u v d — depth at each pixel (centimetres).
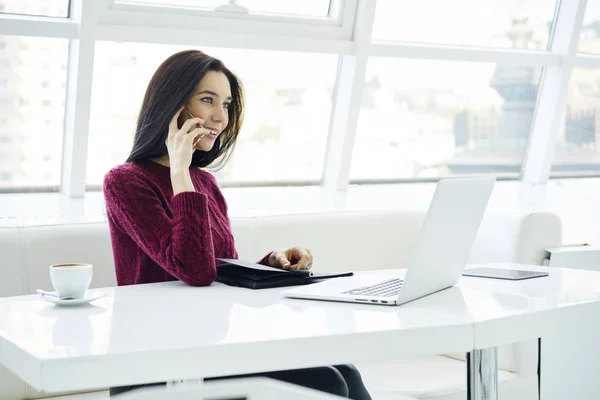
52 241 266
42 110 351
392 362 297
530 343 295
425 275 186
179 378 139
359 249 322
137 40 338
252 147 410
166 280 238
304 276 220
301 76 407
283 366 146
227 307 179
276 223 308
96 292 201
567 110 502
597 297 188
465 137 470
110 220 241
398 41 429
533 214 313
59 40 342
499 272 229
